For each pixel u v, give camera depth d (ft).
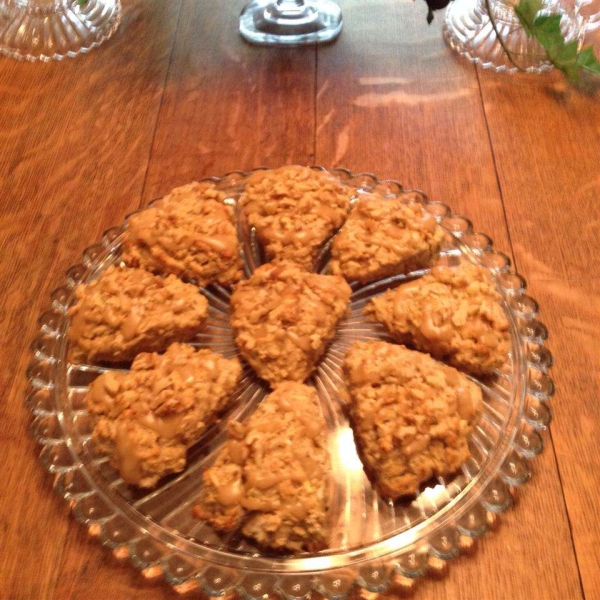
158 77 2.03
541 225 1.65
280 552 1.11
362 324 1.41
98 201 1.72
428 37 2.14
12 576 1.15
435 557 1.14
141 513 1.16
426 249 1.44
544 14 1.94
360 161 1.81
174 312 1.32
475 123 1.89
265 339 1.29
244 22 2.17
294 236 1.44
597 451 1.28
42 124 1.90
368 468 1.21
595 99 1.94
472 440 1.23
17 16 2.12
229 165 1.81
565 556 1.16
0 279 1.55
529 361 1.33
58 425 1.25
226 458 1.14
